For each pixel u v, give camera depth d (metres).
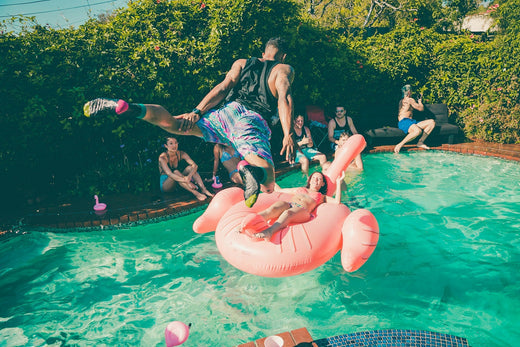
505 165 8.95
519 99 10.59
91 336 4.13
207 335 4.08
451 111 11.41
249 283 4.96
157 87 7.32
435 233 5.99
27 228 6.36
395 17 19.77
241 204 5.14
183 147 8.38
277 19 8.91
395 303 4.50
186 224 6.54
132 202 6.98
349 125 9.62
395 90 11.34
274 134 9.54
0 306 4.63
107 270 5.34
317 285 4.86
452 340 3.41
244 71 3.63
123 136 7.61
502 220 6.32
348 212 5.00
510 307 4.36
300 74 9.55
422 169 8.80
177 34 7.84
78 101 6.68
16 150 6.65
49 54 6.69
